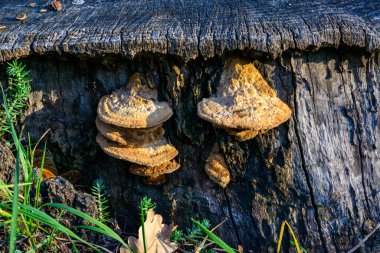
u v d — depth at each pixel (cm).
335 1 111
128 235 111
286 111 104
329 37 101
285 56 104
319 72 105
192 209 111
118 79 108
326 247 109
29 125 111
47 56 107
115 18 111
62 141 112
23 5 120
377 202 108
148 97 107
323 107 106
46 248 97
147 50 103
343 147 107
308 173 107
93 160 113
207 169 108
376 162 107
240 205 110
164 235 104
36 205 101
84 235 104
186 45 102
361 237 109
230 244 112
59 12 116
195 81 106
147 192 112
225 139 107
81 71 108
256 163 108
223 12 110
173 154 108
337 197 108
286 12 108
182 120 108
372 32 101
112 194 113
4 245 99
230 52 104
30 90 110
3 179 104
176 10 113
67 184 104
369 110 106
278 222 110
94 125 111
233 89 104
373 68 105
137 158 106
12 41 105
